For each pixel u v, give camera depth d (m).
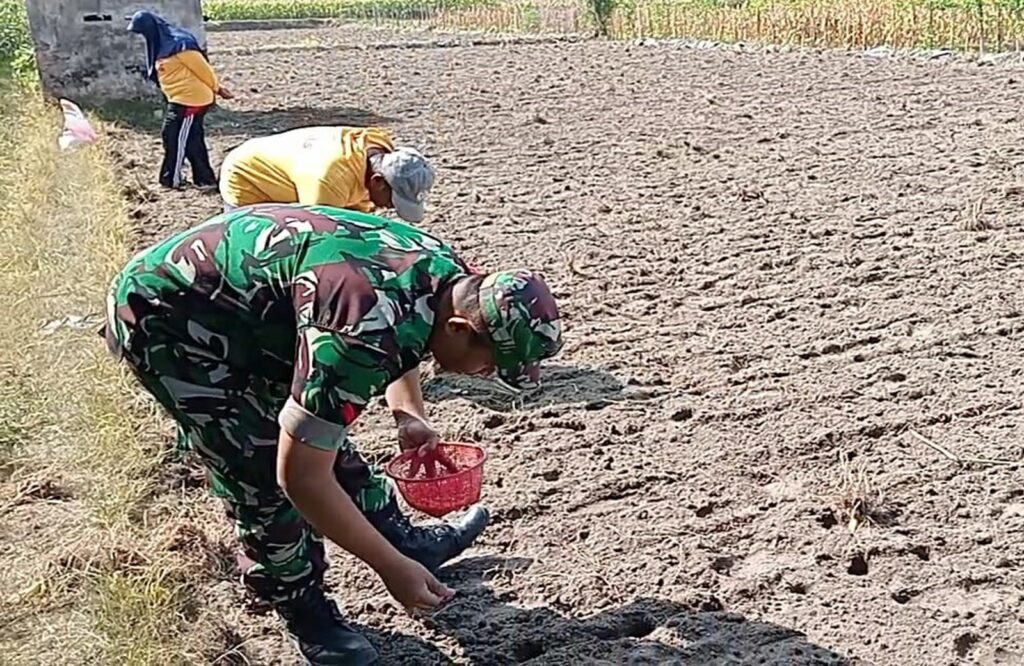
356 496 3.50
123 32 14.55
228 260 2.76
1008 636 3.34
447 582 3.71
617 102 13.73
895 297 6.13
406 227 2.81
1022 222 7.36
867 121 11.41
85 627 3.42
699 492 4.19
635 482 4.26
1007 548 3.77
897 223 7.52
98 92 14.66
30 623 3.50
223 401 2.87
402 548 3.59
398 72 18.45
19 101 13.84
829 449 4.48
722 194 8.60
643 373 5.28
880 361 5.30
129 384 5.05
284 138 4.63
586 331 5.84
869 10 19.22
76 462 4.44
